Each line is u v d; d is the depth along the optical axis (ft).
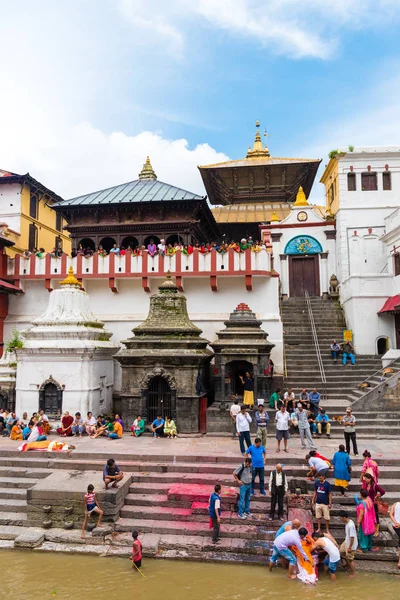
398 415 58.95
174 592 30.48
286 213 114.32
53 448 49.83
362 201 92.17
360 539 34.65
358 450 49.57
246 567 33.68
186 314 68.54
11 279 79.00
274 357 72.79
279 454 48.08
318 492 36.29
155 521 38.86
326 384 68.49
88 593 30.27
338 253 95.09
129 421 61.62
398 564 33.22
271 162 118.42
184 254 76.18
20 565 33.81
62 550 35.70
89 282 79.25
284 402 54.85
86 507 37.83
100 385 66.80
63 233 115.34
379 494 36.58
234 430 57.41
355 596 30.12
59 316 66.59
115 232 87.25
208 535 37.01
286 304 91.30
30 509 39.32
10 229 87.20
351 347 74.08
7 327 79.46
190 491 41.04
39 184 97.45
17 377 63.82
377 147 92.02
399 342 74.64
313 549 32.83
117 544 36.22
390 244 81.56
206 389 65.87
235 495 39.88
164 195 87.92
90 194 92.63
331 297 92.63
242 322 65.72
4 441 55.31
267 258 74.74
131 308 78.33
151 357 60.95
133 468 46.03
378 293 78.13
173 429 57.93
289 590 30.76
